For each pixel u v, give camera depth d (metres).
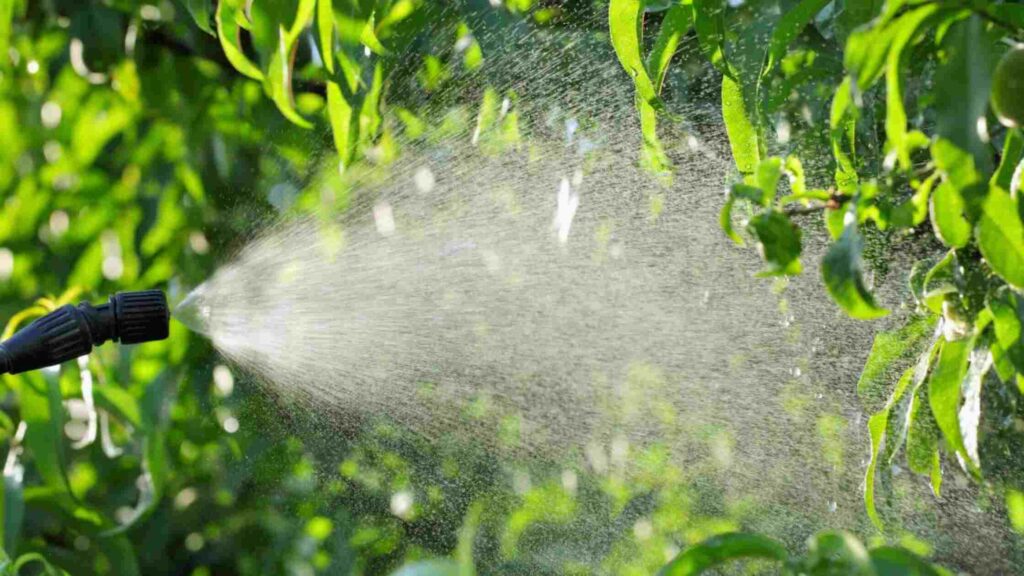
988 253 1.05
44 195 2.20
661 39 1.26
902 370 1.33
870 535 1.53
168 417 1.98
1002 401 1.25
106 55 2.00
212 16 1.90
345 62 1.42
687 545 1.72
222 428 2.02
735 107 1.26
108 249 2.18
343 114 1.43
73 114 2.22
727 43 1.28
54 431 1.66
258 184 2.02
